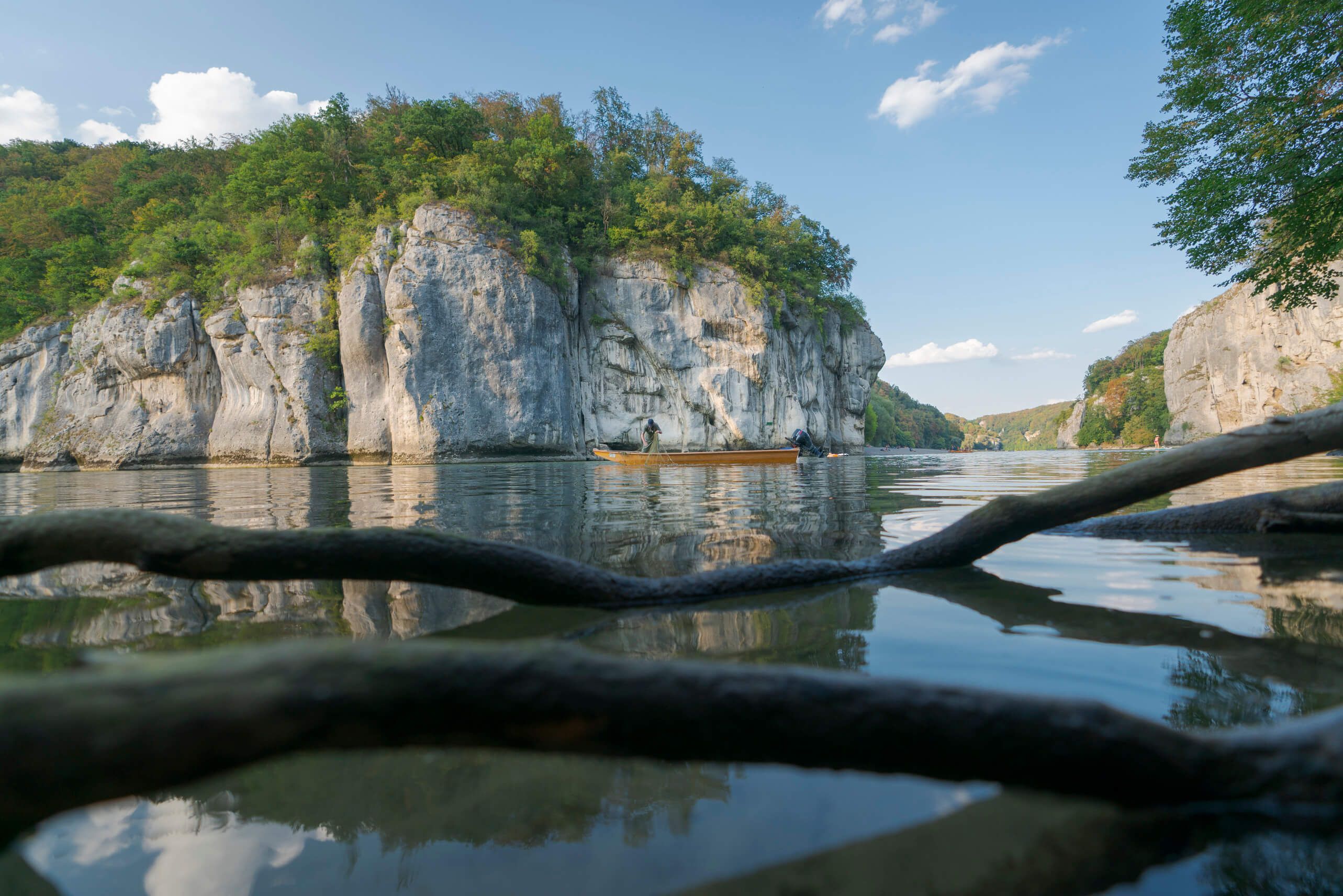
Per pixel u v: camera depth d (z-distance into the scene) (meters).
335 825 0.90
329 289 27.55
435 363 26.33
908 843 0.77
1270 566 2.33
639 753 0.71
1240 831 0.77
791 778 0.96
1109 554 2.68
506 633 1.70
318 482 10.75
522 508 5.26
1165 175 10.73
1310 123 9.19
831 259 44.47
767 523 4.04
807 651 1.49
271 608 2.03
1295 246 9.81
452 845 0.83
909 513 4.56
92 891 0.76
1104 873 0.70
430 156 31.88
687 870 0.74
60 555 1.50
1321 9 8.62
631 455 16.78
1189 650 1.44
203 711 0.55
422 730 0.64
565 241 32.44
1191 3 9.71
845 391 45.72
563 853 0.79
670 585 2.05
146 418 28.12
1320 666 1.32
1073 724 0.77
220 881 0.77
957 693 0.78
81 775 0.51
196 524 1.61
